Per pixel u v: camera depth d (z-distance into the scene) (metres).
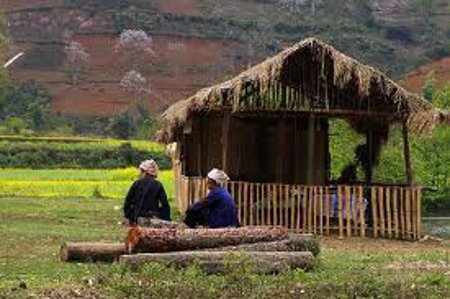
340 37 180.12
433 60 170.00
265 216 34.19
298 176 38.41
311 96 34.44
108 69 184.38
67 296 16.86
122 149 100.12
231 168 39.16
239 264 19.00
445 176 50.69
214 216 22.41
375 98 34.34
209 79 179.75
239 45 187.25
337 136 48.88
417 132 33.50
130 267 19.20
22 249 25.20
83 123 160.88
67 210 43.56
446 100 53.78
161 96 175.88
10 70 171.75
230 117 37.28
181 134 41.78
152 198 25.17
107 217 39.69
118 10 197.62
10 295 16.77
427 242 32.31
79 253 21.80
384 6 193.00
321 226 33.25
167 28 192.25
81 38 191.50
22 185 63.19
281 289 17.62
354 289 17.81
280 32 188.75
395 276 20.12
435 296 17.52
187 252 19.73
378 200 33.75
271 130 38.94
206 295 16.92
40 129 141.62
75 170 93.31
